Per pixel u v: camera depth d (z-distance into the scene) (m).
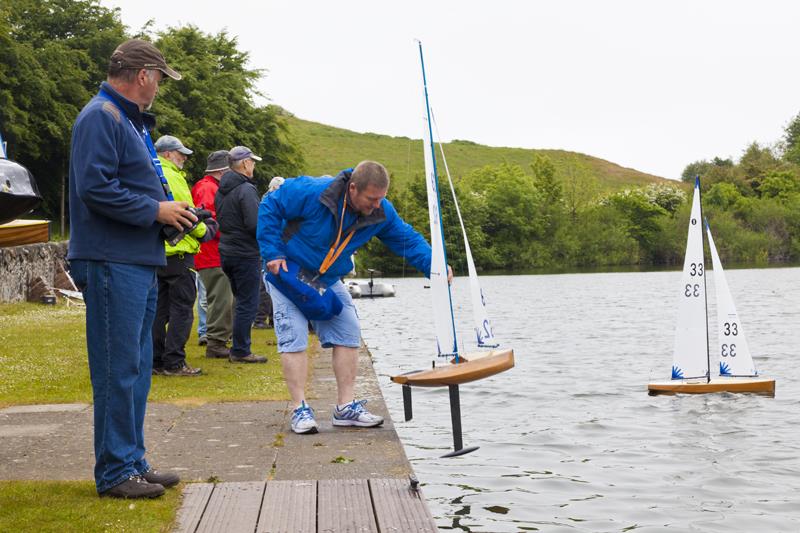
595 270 82.69
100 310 4.38
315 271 6.15
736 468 8.03
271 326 14.13
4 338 12.23
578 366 16.30
